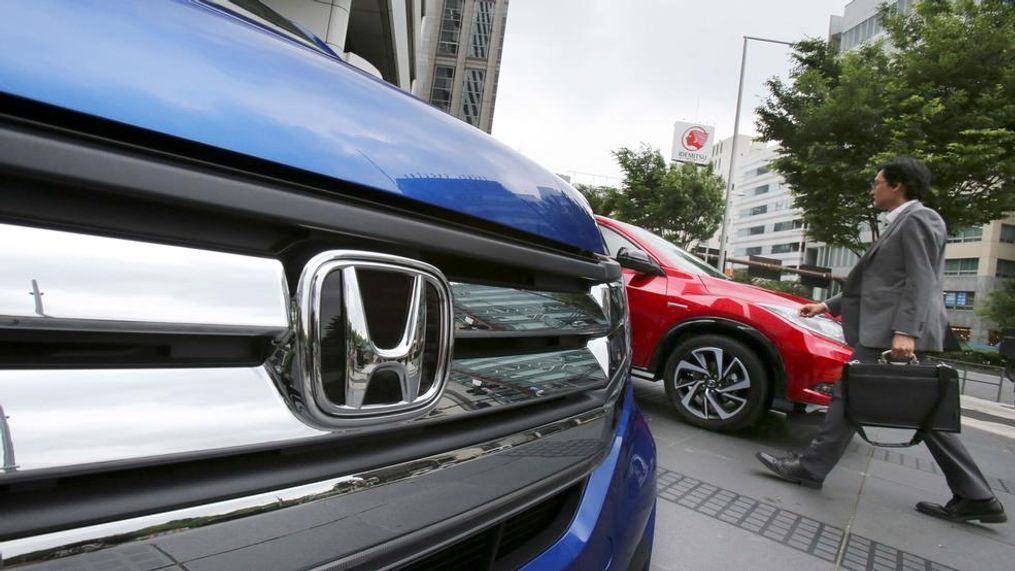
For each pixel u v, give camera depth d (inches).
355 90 32.4
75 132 19.6
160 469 21.1
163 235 21.5
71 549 18.5
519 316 38.3
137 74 21.8
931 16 462.0
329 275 24.6
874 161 443.5
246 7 58.8
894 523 112.1
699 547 93.8
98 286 19.3
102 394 19.3
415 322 27.8
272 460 24.2
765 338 145.7
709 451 140.4
